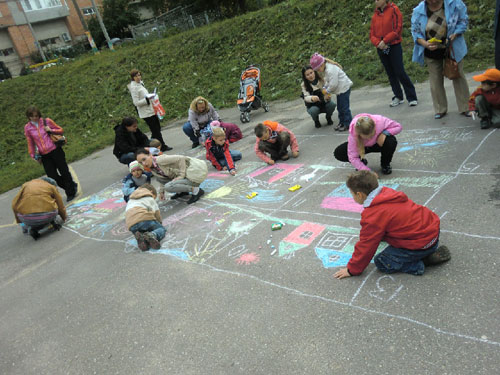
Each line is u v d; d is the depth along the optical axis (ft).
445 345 6.33
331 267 9.12
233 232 12.14
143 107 23.91
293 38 39.24
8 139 39.11
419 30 16.01
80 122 41.32
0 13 102.73
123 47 59.93
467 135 14.38
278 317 7.98
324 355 6.77
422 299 7.41
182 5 70.64
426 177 12.16
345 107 18.51
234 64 40.83
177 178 14.87
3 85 49.78
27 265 13.82
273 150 17.31
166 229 13.52
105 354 8.25
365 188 7.85
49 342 9.12
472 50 24.32
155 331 8.55
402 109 19.71
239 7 63.72
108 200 18.89
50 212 15.76
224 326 8.14
